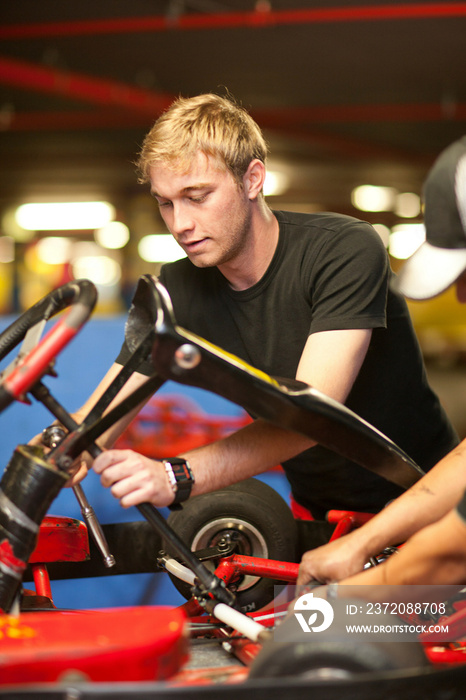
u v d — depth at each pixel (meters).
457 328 13.91
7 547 0.94
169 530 1.04
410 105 11.33
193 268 1.52
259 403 0.98
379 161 14.64
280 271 1.40
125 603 2.24
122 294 15.48
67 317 0.93
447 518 0.89
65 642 0.78
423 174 15.80
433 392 1.64
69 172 15.78
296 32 8.49
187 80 10.24
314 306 1.32
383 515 1.01
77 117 11.65
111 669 0.76
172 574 1.50
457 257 0.95
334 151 13.80
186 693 0.75
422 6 7.38
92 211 18.56
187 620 1.35
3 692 0.72
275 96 10.95
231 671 1.03
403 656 0.83
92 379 2.90
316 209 18.44
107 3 7.66
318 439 1.05
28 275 15.58
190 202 1.24
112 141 13.49
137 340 1.04
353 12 7.55
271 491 1.61
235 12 7.80
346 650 0.82
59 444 0.97
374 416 1.53
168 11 7.82
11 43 8.88
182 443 3.22
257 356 1.47
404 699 0.80
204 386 0.95
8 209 18.62
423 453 1.65
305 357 1.24
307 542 1.75
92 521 1.31
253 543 1.57
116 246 19.28
